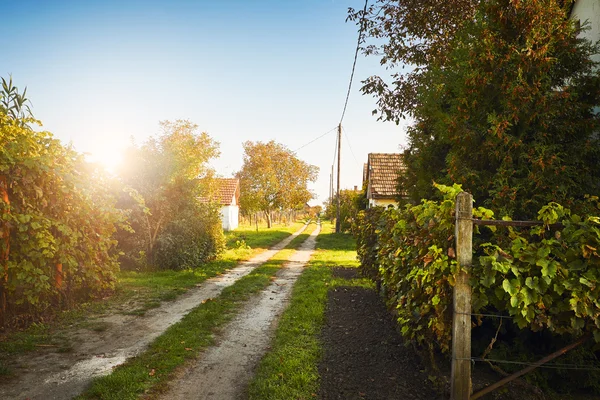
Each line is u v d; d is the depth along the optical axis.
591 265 3.34
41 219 6.62
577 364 3.93
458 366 3.52
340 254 19.08
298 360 5.05
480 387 3.86
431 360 4.22
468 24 5.89
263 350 5.65
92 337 6.02
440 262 3.54
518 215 5.03
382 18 10.73
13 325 6.30
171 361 5.07
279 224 58.44
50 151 7.20
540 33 5.10
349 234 32.09
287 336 6.12
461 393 3.52
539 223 3.47
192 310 7.73
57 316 6.95
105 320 6.94
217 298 8.84
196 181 14.36
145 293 9.12
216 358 5.32
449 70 6.24
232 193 40.47
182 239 13.34
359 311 7.61
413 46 11.09
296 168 43.31
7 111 7.36
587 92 5.20
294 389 4.26
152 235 13.24
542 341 4.28
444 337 3.78
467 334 3.52
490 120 5.04
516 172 4.93
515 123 5.06
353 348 5.54
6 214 5.99
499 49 5.30
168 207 13.27
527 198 4.93
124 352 5.40
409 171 7.33
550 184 4.81
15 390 4.19
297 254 19.28
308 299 8.48
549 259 3.37
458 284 3.53
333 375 4.64
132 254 12.80
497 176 5.04
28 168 6.49
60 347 5.54
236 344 5.89
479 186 5.30
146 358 5.16
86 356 5.23
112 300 8.39
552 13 5.14
